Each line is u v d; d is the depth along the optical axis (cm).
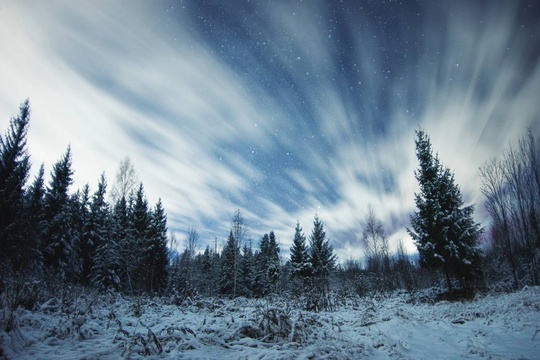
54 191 2956
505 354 763
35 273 1858
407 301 2319
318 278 2858
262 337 911
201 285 4575
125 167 3662
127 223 3503
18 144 2472
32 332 789
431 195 2388
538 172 2423
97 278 2686
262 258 5075
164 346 763
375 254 4231
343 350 816
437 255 2245
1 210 2117
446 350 864
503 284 2392
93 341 794
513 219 2598
